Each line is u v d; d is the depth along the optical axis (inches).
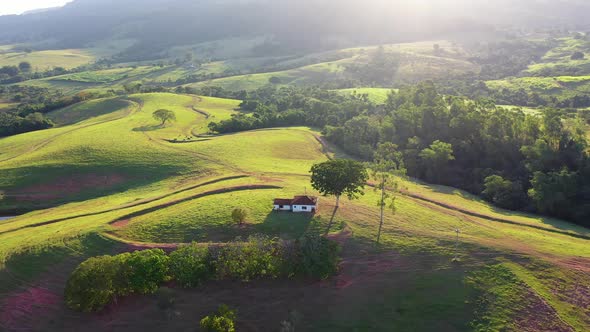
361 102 7711.6
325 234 2967.5
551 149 4220.0
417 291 2450.8
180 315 2383.1
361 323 2297.0
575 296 2340.1
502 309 2277.3
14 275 2625.5
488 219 3334.2
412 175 4940.9
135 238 3006.9
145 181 4446.4
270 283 2568.9
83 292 2322.8
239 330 2298.2
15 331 2292.1
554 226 3265.3
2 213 4028.1
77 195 4286.4
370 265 2679.6
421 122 5625.0
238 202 3449.8
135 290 2500.0
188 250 2672.2
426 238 2920.8
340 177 3132.4
